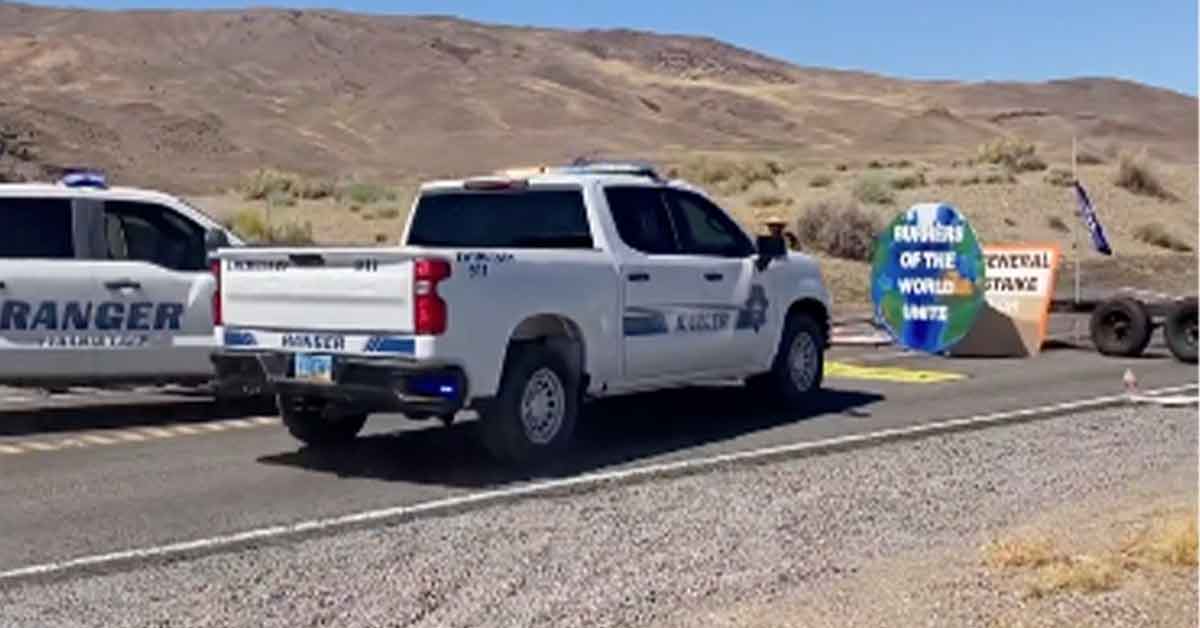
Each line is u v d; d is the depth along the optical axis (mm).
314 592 7488
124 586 7645
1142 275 34250
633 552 8297
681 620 6961
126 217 12977
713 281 12672
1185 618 6656
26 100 113562
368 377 10281
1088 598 7027
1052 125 188125
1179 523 8164
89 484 10336
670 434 12500
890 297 18281
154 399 14766
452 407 10195
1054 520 8977
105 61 146875
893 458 11227
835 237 34156
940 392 15258
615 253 11688
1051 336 21094
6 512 9430
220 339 11078
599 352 11445
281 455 11516
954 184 48062
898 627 6715
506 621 6977
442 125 139750
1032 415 13289
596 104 158125
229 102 136250
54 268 12539
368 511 9430
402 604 7262
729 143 145375
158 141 109250
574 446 11914
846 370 17391
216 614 7113
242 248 10945
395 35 184125
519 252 10750
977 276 17625
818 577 7734
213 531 8898
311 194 48438
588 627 6883
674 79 199875
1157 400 14156
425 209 12570
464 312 10258
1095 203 45438
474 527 8945
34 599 7406
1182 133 192750
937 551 8289
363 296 10320
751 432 12578
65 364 12586
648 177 12492
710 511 9352
